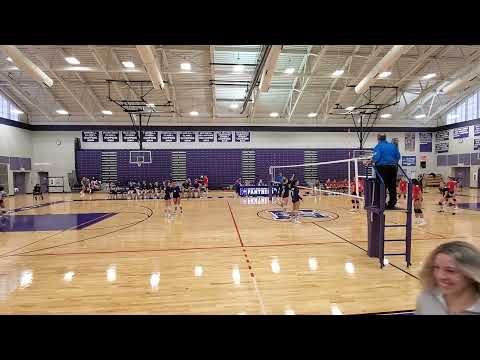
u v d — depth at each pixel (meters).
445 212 12.52
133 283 4.94
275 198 19.55
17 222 11.27
